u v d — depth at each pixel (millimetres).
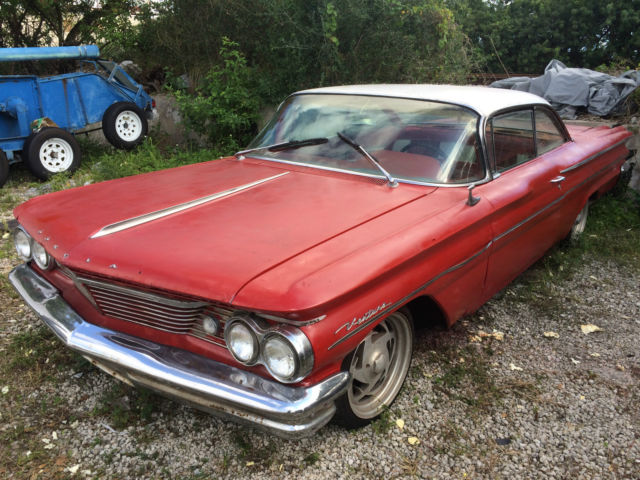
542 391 3086
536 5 18516
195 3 9602
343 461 2521
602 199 6156
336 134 3441
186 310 2199
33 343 3299
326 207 2713
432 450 2619
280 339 1980
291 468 2467
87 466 2428
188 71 10023
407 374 3045
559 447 2668
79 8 10664
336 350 2127
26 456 2451
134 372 2354
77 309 2623
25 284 2867
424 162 3125
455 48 8797
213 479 2391
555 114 4234
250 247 2283
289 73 8164
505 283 3551
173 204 2775
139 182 3240
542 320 3895
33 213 2850
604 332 3752
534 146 3891
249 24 8977
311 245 2301
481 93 3666
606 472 2520
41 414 2729
